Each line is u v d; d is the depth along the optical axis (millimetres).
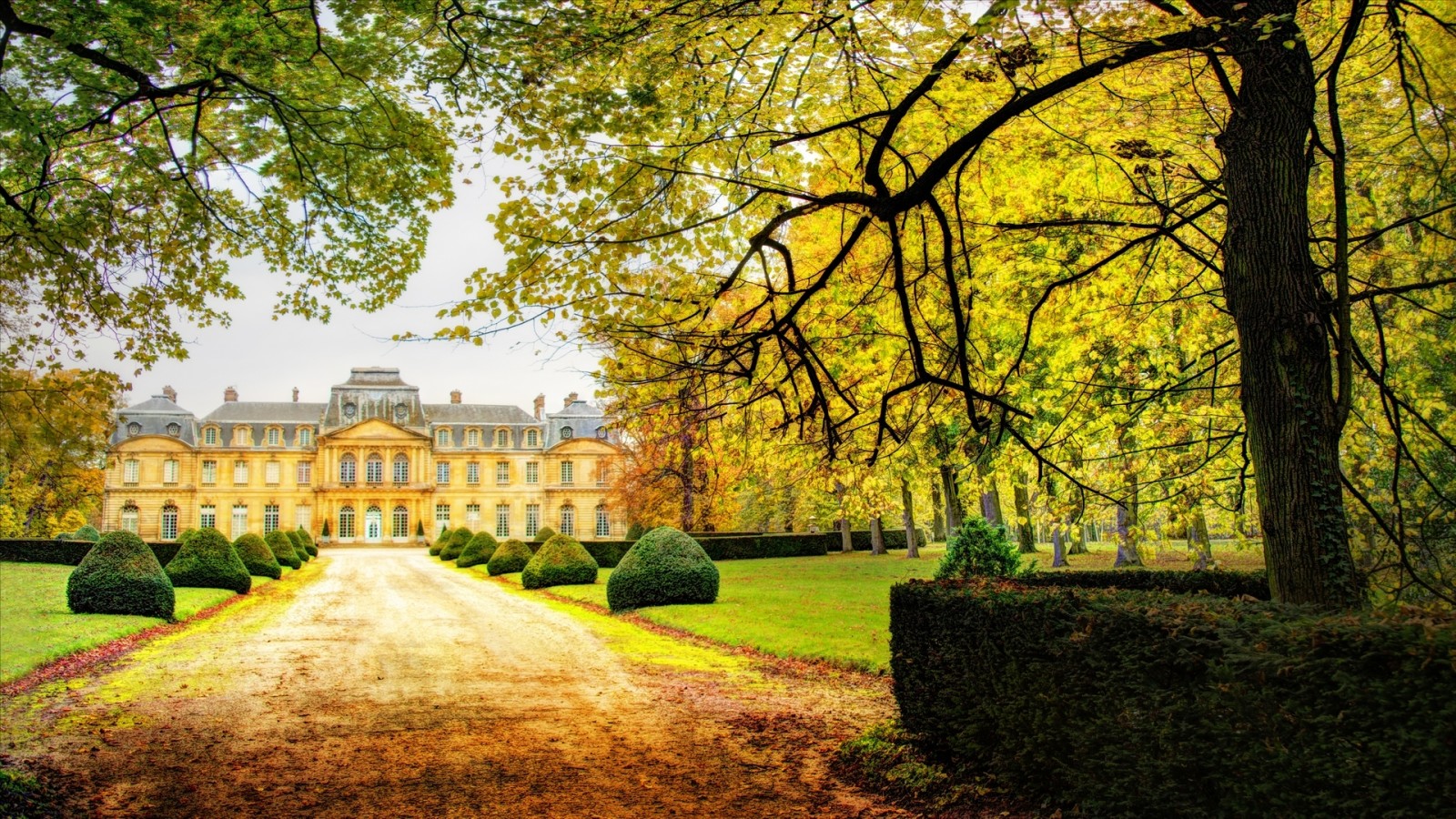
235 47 5469
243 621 15656
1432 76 6219
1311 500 4641
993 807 4906
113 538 15227
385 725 7512
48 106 6145
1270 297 4828
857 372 7969
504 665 10656
